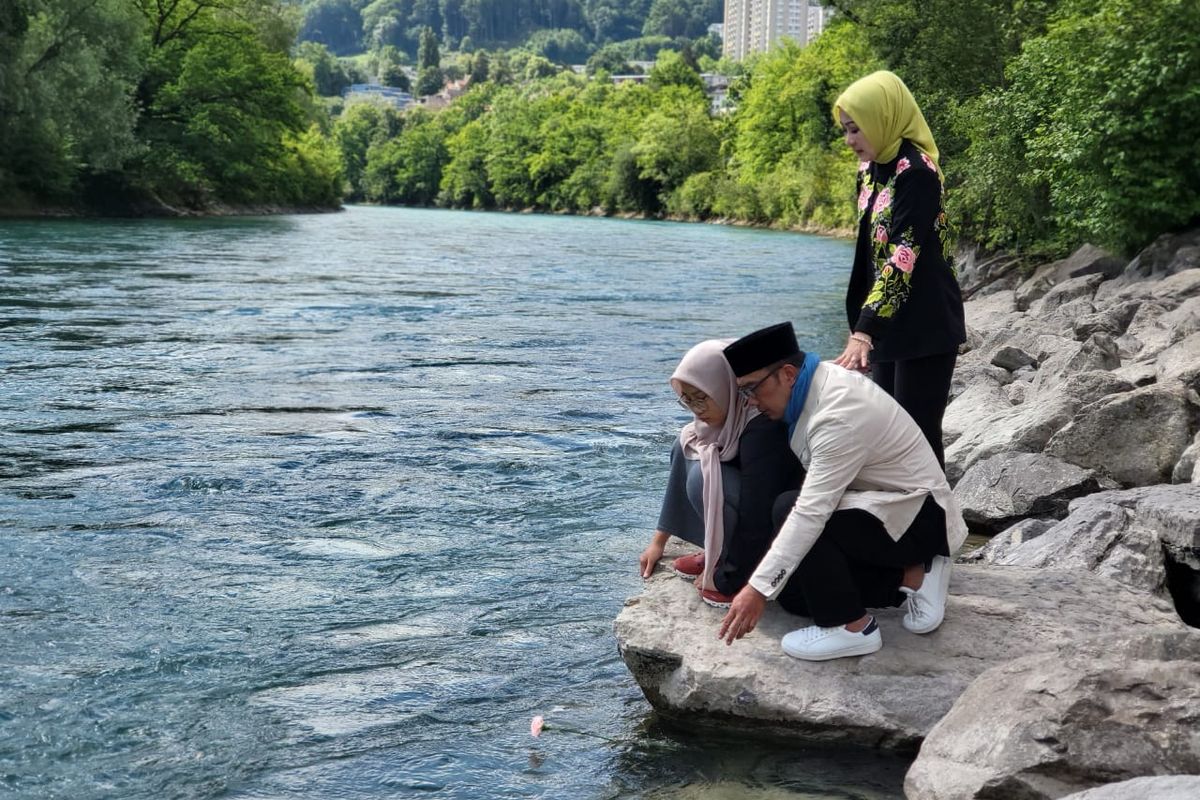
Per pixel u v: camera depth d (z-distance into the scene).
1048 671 3.36
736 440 4.12
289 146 72.81
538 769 3.63
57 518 6.18
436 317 16.52
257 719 3.92
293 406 9.55
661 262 31.67
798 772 3.64
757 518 4.05
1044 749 3.12
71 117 41.81
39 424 8.55
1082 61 17.52
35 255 25.95
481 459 7.80
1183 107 16.28
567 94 129.00
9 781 3.45
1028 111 20.27
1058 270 19.14
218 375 10.98
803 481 4.04
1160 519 5.10
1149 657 3.43
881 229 4.45
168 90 54.25
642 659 4.09
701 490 4.16
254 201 64.38
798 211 65.94
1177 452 6.56
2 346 12.34
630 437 8.58
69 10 40.88
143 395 9.84
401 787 3.49
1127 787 2.71
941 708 3.76
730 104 99.12
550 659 4.51
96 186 48.25
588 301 19.59
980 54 27.17
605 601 5.14
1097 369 9.41
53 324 14.31
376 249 34.59
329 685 4.21
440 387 10.65
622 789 3.51
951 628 4.05
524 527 6.25
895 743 3.77
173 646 4.51
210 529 6.08
